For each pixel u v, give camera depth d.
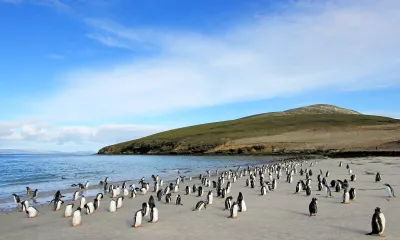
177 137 173.50
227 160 101.81
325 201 23.73
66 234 16.92
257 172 50.19
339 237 14.46
